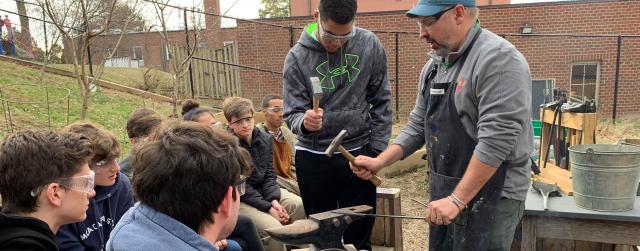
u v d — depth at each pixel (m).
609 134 9.25
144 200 1.18
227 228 1.36
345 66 2.51
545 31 12.23
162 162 1.15
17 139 1.69
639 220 2.37
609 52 11.74
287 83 2.62
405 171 6.46
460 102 1.96
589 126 3.60
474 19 1.94
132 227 1.18
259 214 3.33
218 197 1.19
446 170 2.09
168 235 1.15
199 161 1.16
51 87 7.92
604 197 2.44
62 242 2.14
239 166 1.26
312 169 2.62
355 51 2.53
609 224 2.48
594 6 11.91
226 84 12.11
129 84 10.59
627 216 2.38
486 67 1.84
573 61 11.91
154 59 13.35
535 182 2.92
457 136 2.01
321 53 2.52
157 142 1.22
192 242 1.15
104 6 6.11
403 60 12.28
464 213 2.03
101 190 2.34
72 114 6.76
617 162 2.38
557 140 3.91
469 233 2.03
